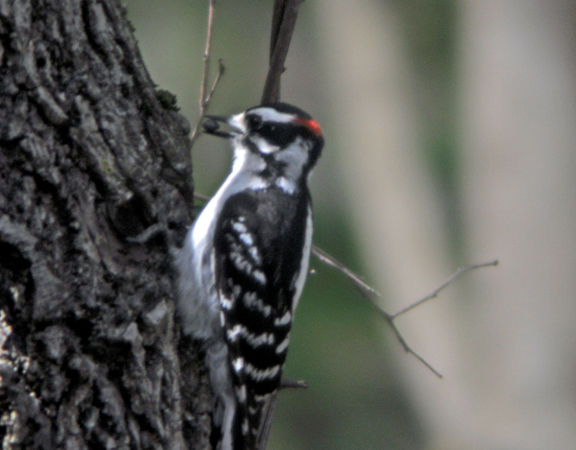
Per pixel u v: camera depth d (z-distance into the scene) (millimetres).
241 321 6043
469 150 16281
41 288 4723
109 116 5270
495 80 15477
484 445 15203
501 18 15500
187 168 6004
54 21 5020
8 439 4570
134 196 5387
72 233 4918
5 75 4805
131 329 5062
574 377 14750
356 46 19297
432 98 19047
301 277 6496
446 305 16531
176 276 5793
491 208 15500
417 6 19172
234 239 6156
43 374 4684
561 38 14938
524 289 15117
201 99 6785
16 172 4781
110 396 4914
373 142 18828
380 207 18375
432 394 16234
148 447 5062
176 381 5301
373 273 18016
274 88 6902
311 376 16594
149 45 20938
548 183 14898
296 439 16312
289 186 6727
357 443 16219
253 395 6094
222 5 21312
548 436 14680
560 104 14867
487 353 15633
